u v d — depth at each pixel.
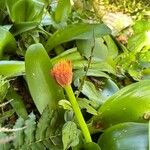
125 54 1.03
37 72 0.76
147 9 1.28
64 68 0.67
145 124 0.71
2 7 0.94
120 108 0.78
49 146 0.71
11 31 0.90
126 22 1.12
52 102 0.76
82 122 0.71
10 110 0.76
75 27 0.89
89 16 1.12
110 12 1.22
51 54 0.94
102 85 0.92
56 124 0.74
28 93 0.86
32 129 0.69
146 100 0.77
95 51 0.93
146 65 1.03
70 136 0.69
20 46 0.90
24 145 0.68
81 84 0.81
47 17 0.97
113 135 0.71
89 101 0.82
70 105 0.74
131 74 1.00
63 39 0.89
